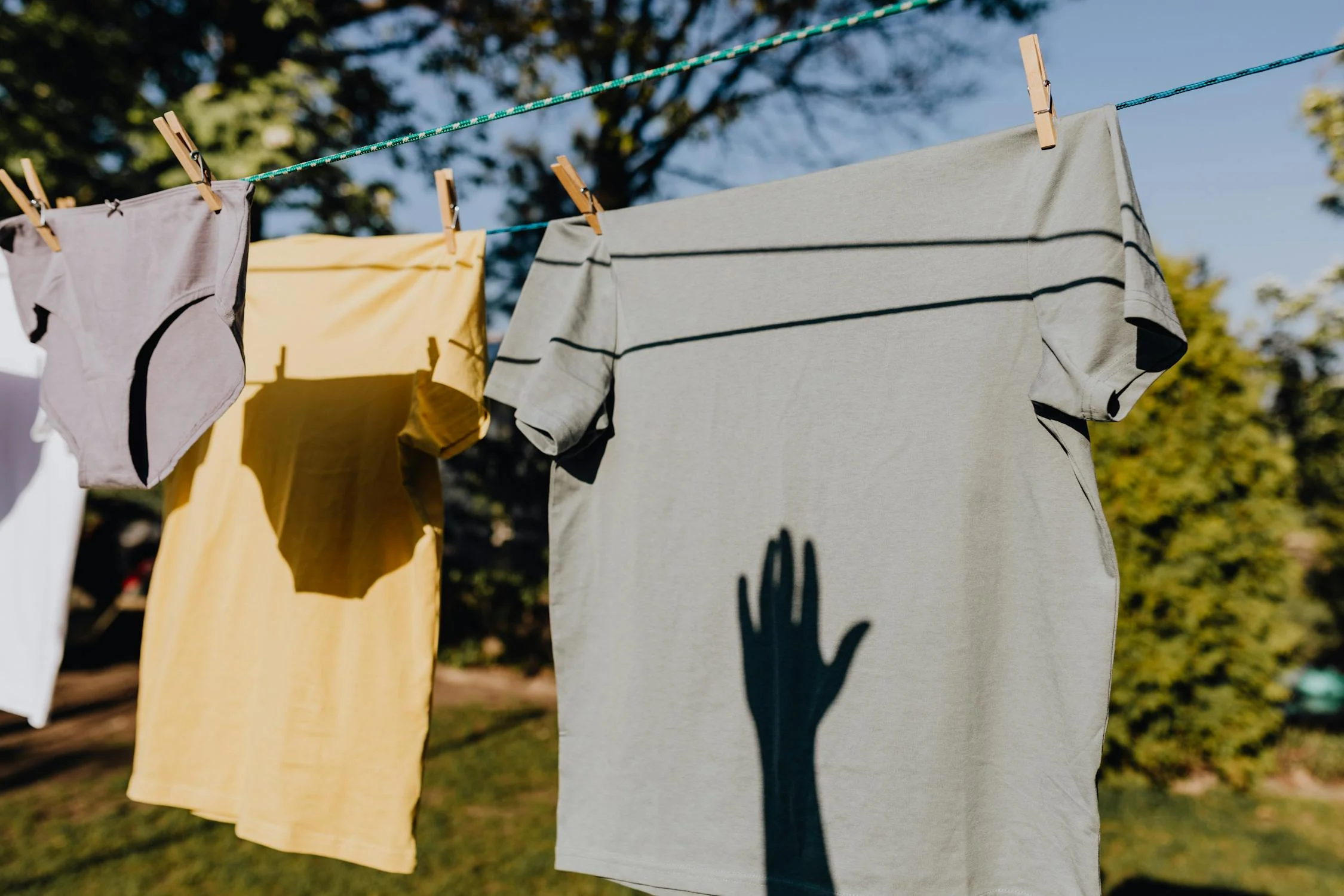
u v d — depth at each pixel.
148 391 1.65
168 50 5.52
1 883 3.48
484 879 3.66
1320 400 8.59
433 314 1.88
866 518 1.48
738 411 1.61
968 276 1.45
